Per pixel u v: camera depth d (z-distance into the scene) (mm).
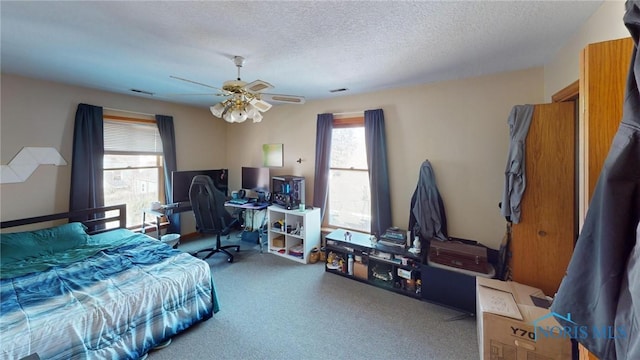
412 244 2932
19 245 2482
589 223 841
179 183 4105
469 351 1923
